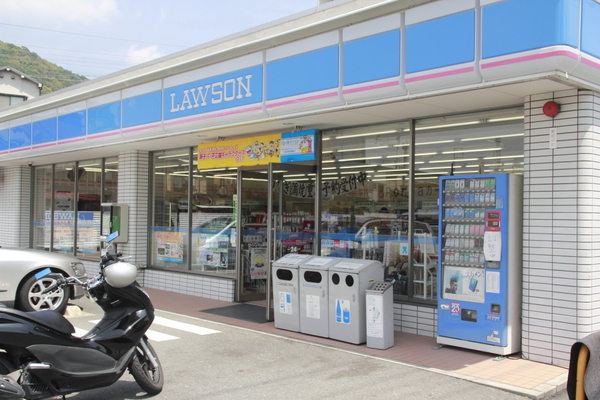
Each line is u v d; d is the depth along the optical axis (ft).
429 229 25.00
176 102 30.96
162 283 38.70
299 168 29.07
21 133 45.50
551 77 17.46
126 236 39.42
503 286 20.88
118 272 15.72
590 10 18.06
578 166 19.31
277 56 25.39
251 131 30.12
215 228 35.63
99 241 44.50
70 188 48.62
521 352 21.07
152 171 40.34
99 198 44.73
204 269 36.27
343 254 28.19
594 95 19.49
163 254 39.34
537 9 17.16
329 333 24.08
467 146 23.99
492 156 23.24
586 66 17.80
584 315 19.19
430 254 24.94
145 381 16.51
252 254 34.35
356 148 27.89
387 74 21.12
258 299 34.68
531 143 20.53
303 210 29.14
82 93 37.78
